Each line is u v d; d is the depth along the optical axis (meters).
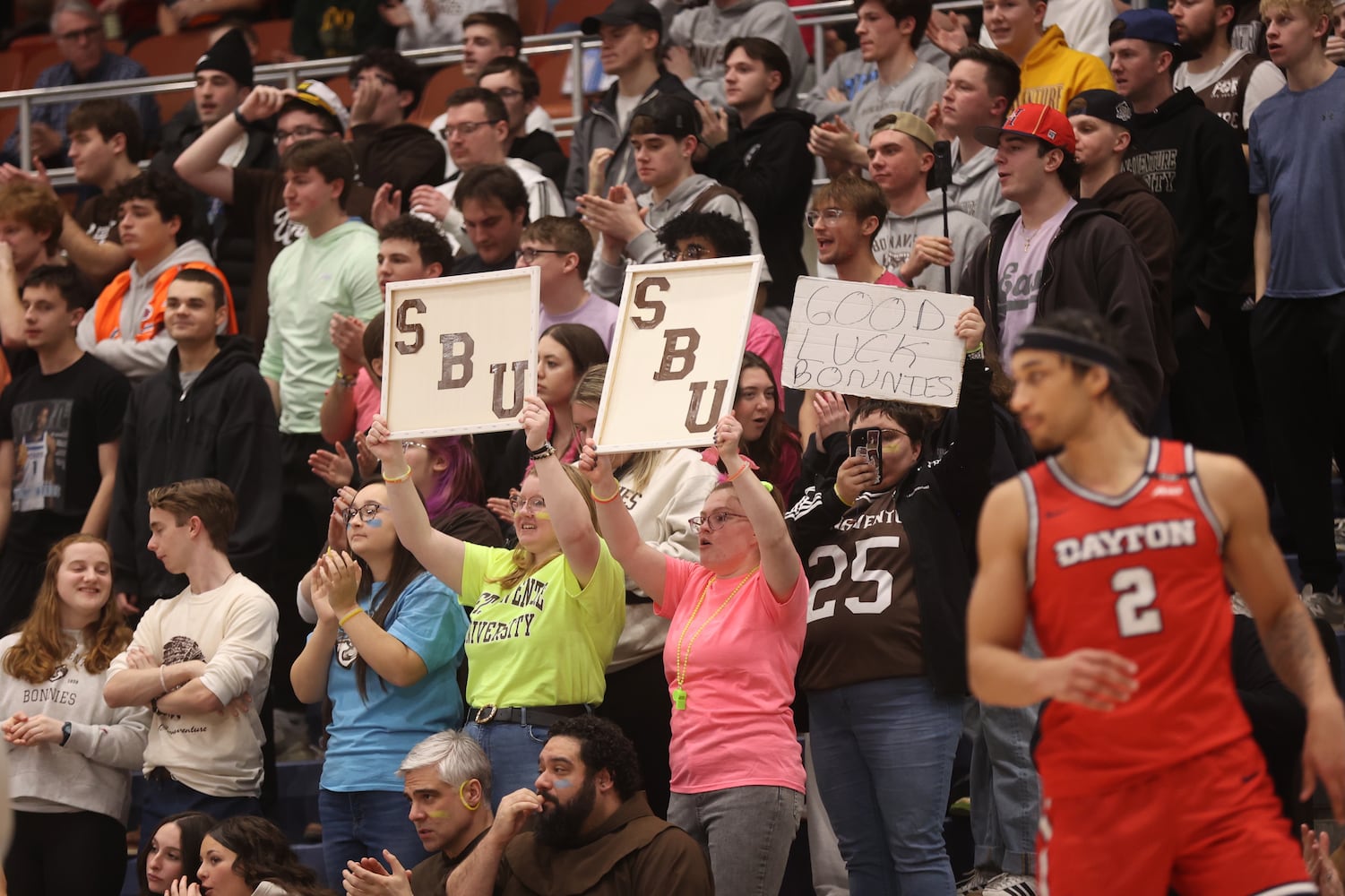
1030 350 7.92
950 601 11.97
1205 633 7.82
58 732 14.75
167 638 15.02
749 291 11.74
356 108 21.86
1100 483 7.91
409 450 15.03
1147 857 7.87
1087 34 19.69
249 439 16.66
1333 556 15.43
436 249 16.98
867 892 12.05
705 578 12.22
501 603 12.89
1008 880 12.46
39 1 32.19
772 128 19.03
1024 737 12.55
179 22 30.69
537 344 12.46
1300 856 7.87
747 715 11.64
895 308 11.95
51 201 20.53
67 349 18.67
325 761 13.70
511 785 12.46
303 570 17.94
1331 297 15.40
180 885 12.97
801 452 14.35
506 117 19.62
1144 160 16.45
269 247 19.89
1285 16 15.74
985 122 17.17
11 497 18.72
